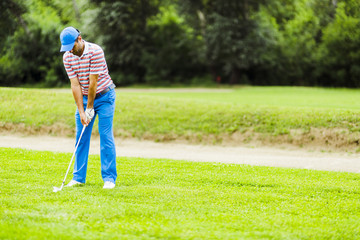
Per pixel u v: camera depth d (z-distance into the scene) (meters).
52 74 35.72
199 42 42.53
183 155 10.43
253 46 39.44
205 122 13.54
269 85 44.16
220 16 38.59
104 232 4.37
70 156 8.84
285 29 43.41
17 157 8.50
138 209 5.20
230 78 43.50
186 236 4.30
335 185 6.73
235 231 4.55
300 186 6.64
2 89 16.17
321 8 42.72
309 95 24.73
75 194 5.86
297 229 4.66
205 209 5.34
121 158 8.91
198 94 26.14
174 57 42.62
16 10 34.75
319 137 11.87
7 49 35.19
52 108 14.40
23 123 13.23
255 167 8.23
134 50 41.44
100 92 6.29
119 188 6.27
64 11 42.47
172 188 6.33
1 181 6.51
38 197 5.62
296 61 41.84
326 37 39.25
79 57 6.05
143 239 4.20
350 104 17.55
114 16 37.53
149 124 13.55
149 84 42.12
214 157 10.12
